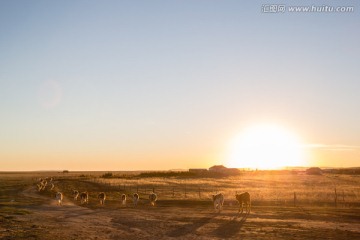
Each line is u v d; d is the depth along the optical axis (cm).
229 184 8400
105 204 4597
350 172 17500
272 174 16712
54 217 3269
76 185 8331
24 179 13438
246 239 2216
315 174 16700
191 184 8375
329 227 2567
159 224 2814
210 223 2820
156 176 13575
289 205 4094
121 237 2352
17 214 3431
